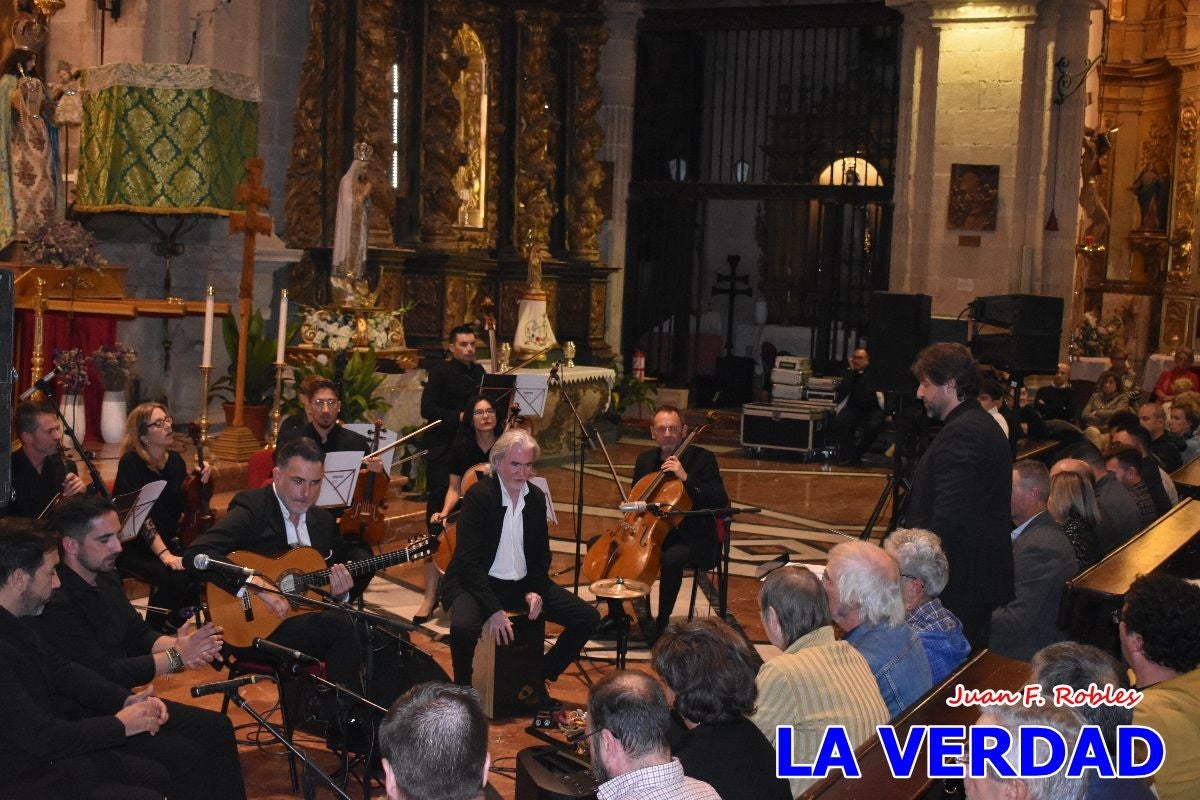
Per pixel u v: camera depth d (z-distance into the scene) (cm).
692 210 1900
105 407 1059
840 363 1834
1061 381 1536
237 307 1280
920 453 1089
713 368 2203
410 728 290
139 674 499
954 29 1695
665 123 1953
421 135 1534
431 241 1542
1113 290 2328
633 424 1825
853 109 2109
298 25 1370
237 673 581
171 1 1185
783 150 2172
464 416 888
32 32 1086
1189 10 2242
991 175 1692
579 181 1772
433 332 1541
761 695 409
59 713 474
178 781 488
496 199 1678
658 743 344
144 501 660
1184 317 2280
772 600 435
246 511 618
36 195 1077
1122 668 368
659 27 1844
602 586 705
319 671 564
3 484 518
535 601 666
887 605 461
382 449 782
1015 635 580
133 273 1227
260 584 574
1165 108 2300
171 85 1165
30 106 1072
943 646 505
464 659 668
